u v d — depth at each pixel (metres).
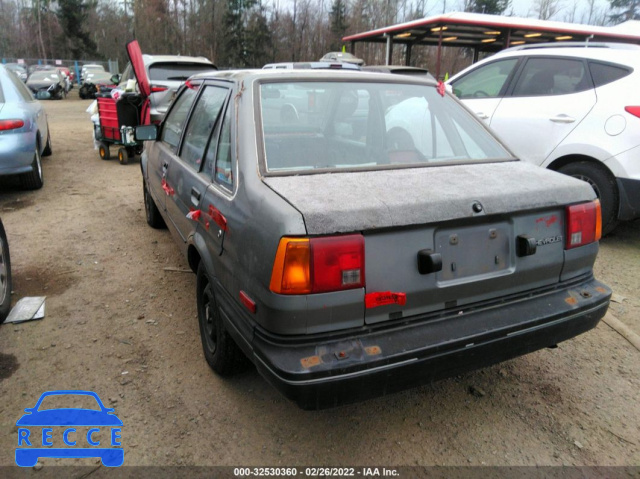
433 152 3.11
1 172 6.39
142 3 49.62
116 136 9.16
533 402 2.86
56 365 3.13
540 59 5.66
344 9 46.75
